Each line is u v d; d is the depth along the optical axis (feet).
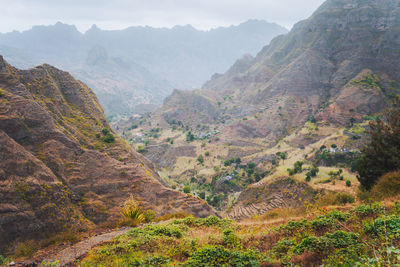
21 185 76.38
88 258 35.04
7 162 79.61
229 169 483.10
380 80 598.75
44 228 72.90
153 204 119.96
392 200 41.50
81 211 93.97
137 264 29.96
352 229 31.30
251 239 35.04
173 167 566.77
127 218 70.03
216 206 342.64
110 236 51.67
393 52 628.69
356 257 23.32
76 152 118.73
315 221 34.96
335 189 230.68
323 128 525.75
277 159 460.55
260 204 268.21
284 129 640.58
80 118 168.45
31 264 40.16
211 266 25.67
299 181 269.44
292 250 28.14
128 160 156.04
